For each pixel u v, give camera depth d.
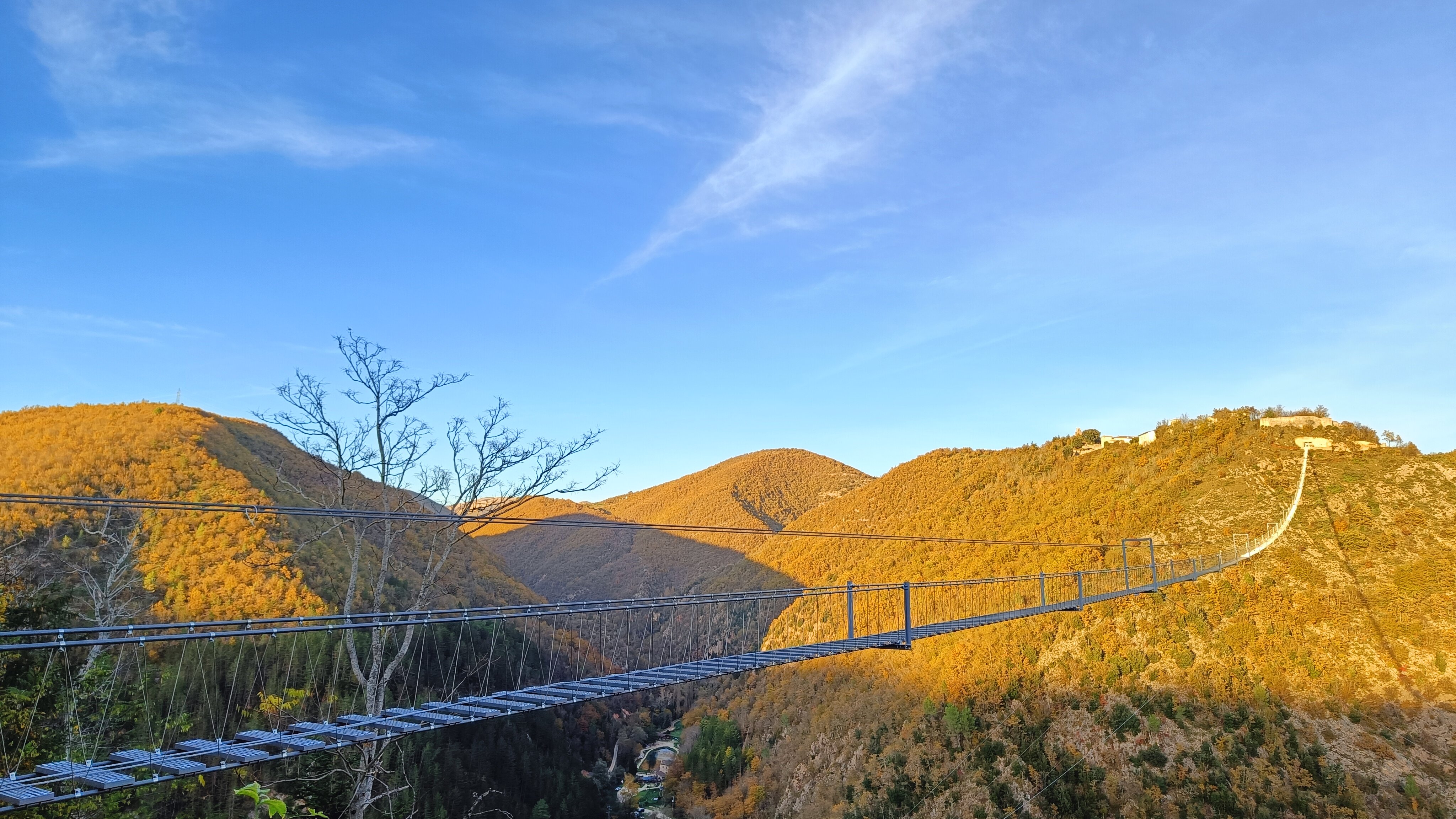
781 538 132.75
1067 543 66.44
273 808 4.14
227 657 26.56
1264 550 60.38
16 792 9.41
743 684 82.69
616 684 15.28
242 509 14.98
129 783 10.09
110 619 22.50
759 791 62.06
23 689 16.48
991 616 25.70
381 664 19.36
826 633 73.00
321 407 20.66
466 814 26.94
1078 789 44.44
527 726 51.53
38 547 32.66
